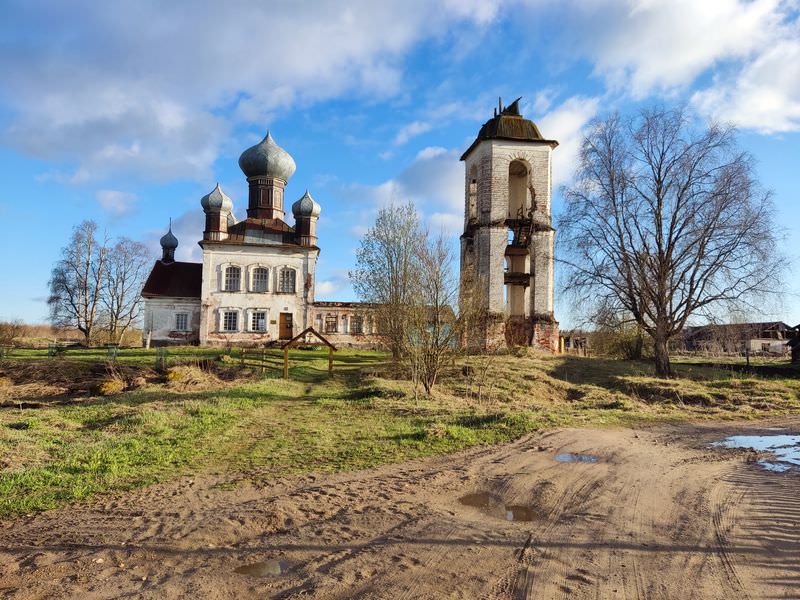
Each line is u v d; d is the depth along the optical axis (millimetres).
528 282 40375
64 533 6520
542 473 9594
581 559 5863
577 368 30812
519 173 43125
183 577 5371
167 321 49750
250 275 49188
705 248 28734
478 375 25531
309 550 6059
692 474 9680
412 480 9023
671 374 29688
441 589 5141
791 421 16875
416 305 20891
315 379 27781
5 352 33156
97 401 18734
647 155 30078
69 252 54625
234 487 8547
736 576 5449
